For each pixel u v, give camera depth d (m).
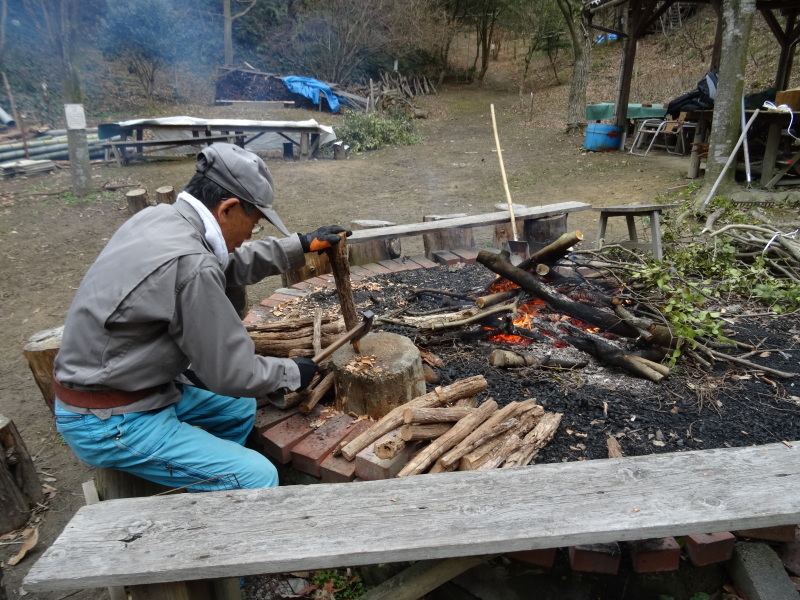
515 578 1.96
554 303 3.26
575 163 11.16
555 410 2.57
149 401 1.96
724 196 7.18
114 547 1.52
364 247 4.66
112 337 1.83
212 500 1.70
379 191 9.55
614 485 1.68
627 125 13.15
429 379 2.80
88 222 7.72
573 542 1.51
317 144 12.21
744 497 1.61
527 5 21.53
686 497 1.62
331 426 2.44
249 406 2.48
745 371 2.92
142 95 16.06
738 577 1.93
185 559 1.48
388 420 2.28
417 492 1.69
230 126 11.13
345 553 1.47
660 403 2.63
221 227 2.03
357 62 20.12
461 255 4.71
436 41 23.16
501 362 2.90
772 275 4.41
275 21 20.56
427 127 17.11
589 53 14.18
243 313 3.64
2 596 2.27
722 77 7.42
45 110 13.73
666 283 3.68
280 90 17.56
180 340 1.84
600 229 4.89
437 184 9.95
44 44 15.42
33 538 2.64
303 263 2.48
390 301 3.75
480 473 1.76
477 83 24.75
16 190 9.12
